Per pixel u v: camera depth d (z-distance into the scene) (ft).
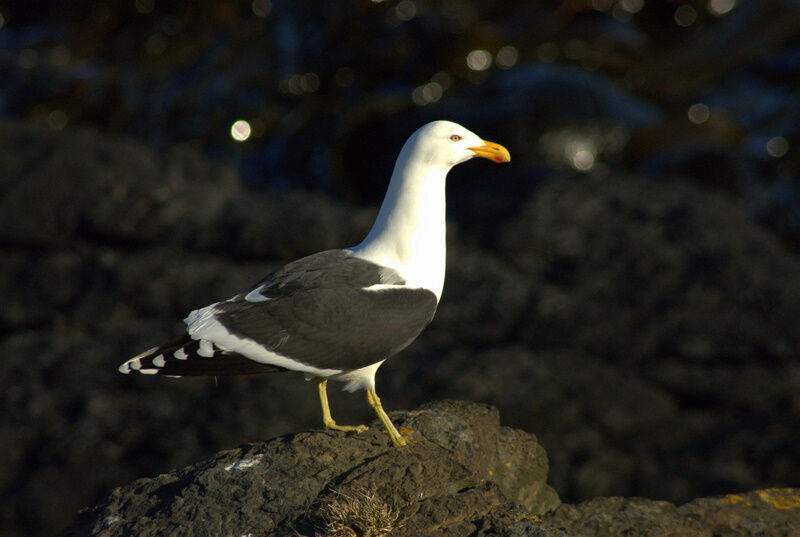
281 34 86.07
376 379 47.11
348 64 84.89
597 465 45.03
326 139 80.48
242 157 81.87
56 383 47.01
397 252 26.45
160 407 45.50
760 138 82.07
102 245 53.78
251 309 24.66
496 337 50.78
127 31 88.58
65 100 83.92
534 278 52.49
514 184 63.00
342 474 22.98
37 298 51.39
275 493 22.22
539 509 26.63
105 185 54.44
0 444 45.39
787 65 87.40
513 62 86.38
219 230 53.01
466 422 26.63
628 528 25.03
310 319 24.67
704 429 47.44
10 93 84.53
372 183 77.77
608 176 57.67
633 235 53.62
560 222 54.70
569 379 47.93
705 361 49.65
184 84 84.89
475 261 52.80
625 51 89.20
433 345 49.80
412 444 24.54
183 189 55.21
